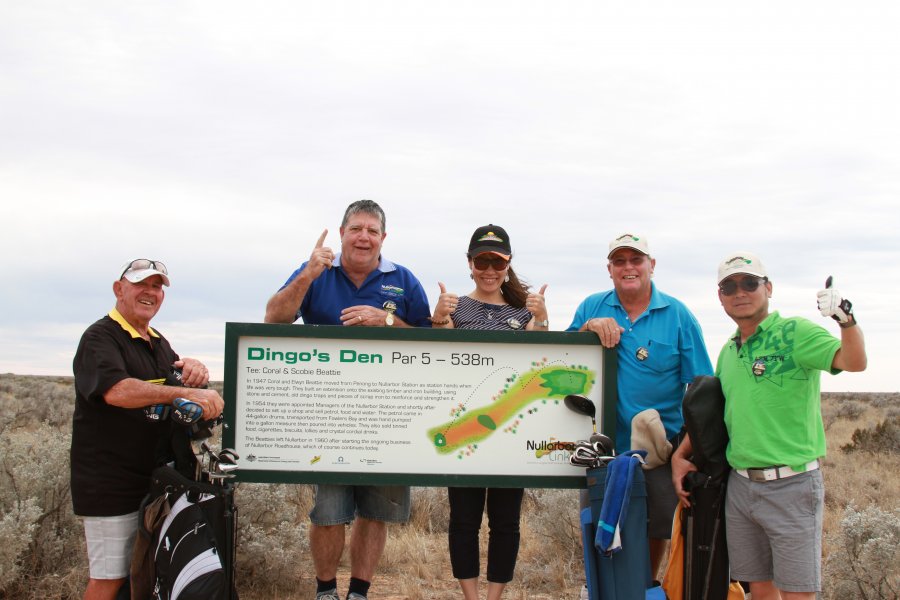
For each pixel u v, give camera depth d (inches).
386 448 221.9
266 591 285.3
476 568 227.1
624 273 229.0
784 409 192.4
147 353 209.9
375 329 220.8
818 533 191.3
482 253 235.1
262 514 314.8
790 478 190.4
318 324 235.8
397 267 260.5
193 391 195.5
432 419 222.5
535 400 223.6
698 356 231.1
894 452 681.0
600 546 195.0
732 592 211.0
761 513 193.2
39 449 323.3
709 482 203.5
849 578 272.7
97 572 199.5
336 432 221.6
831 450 718.5
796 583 188.5
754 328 202.4
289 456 221.0
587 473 211.6
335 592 236.4
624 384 229.5
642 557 201.8
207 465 201.0
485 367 223.6
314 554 235.3
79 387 197.0
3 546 247.9
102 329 200.4
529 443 223.0
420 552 327.9
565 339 222.7
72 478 200.8
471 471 221.9
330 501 229.1
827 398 2074.3
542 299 232.8
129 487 200.5
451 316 244.7
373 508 239.0
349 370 222.1
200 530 186.2
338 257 256.7
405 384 222.7
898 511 332.8
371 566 242.1
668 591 210.8
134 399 191.6
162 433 205.3
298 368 221.5
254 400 221.1
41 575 261.9
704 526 203.9
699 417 203.8
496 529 228.8
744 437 196.1
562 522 338.6
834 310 177.3
